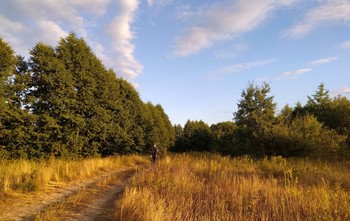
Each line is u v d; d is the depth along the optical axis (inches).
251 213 350.3
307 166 690.2
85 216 352.2
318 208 335.3
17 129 786.8
